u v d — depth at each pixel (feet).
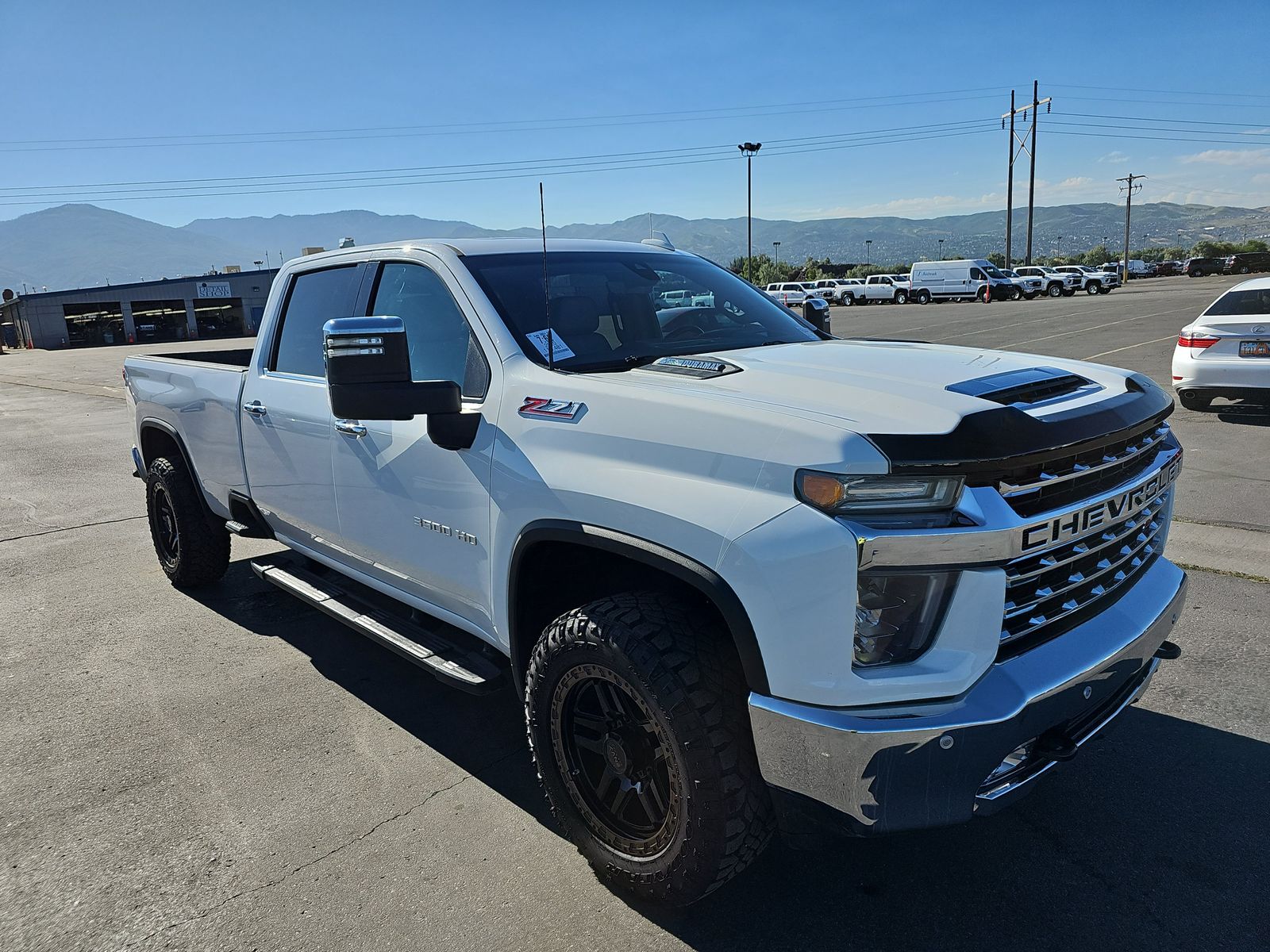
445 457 9.18
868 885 8.14
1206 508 19.74
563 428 7.93
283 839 9.16
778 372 7.86
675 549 6.87
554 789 8.35
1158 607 7.78
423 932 7.72
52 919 8.04
